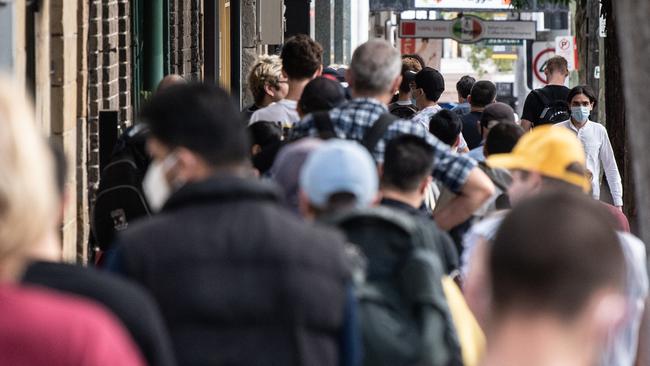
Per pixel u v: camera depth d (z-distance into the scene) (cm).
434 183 1577
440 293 866
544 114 2733
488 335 502
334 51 6353
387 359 849
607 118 2886
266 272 757
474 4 8050
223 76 4084
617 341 965
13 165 556
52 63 1678
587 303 493
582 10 4225
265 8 4244
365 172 901
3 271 563
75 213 1788
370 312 857
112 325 565
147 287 755
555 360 489
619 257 504
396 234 888
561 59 2775
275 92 2005
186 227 764
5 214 554
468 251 1034
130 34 2359
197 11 3472
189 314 752
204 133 793
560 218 507
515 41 9150
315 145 1065
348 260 780
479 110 2433
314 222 891
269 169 1378
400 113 2423
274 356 752
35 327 549
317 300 760
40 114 1591
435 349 853
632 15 1057
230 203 774
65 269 680
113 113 1730
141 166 1358
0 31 1183
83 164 1852
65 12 1688
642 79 1061
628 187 2744
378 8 7975
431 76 2462
